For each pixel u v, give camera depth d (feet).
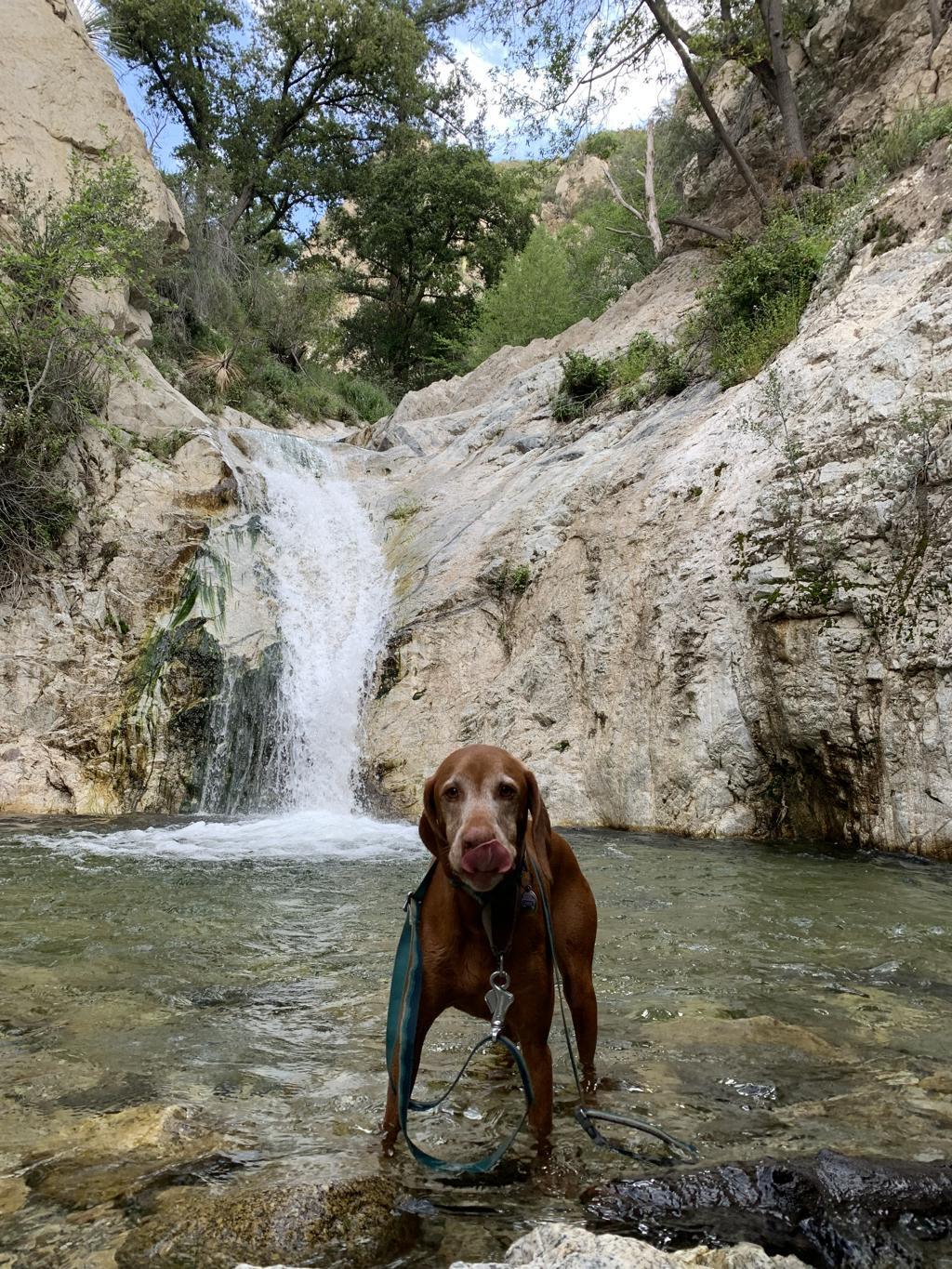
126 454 51.24
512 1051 8.68
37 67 59.47
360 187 118.01
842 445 30.86
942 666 25.93
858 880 22.90
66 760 40.70
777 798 30.40
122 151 62.13
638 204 123.13
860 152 55.57
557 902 10.48
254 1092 10.79
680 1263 6.72
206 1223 7.70
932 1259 7.32
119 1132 9.56
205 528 48.24
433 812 9.21
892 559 28.12
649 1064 11.46
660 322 59.00
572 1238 6.84
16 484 45.93
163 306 65.41
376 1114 10.20
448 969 9.04
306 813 37.76
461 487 51.98
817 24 68.44
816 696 28.68
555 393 56.95
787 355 38.01
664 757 32.12
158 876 24.62
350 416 89.76
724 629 31.58
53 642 43.88
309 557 48.91
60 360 49.16
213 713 41.60
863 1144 9.20
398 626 42.27
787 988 14.62
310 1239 7.55
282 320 92.27
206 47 103.04
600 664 35.35
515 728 36.91
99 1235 7.69
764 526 31.73
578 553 39.32
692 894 21.45
